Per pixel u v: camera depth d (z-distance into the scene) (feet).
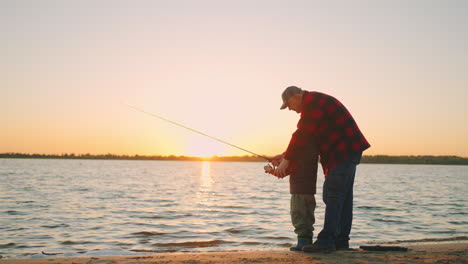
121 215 39.01
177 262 12.63
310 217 15.31
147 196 63.36
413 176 178.29
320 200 53.31
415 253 13.91
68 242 25.12
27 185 88.63
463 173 233.96
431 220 35.73
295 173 15.21
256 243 24.36
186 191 75.97
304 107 14.46
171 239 25.96
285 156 15.06
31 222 33.96
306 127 14.48
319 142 14.47
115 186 89.10
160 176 157.69
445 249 15.29
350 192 15.19
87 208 45.29
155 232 28.86
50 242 25.11
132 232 28.89
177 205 49.42
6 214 39.47
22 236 27.25
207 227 31.35
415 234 28.12
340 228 15.39
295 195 15.28
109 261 13.17
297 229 15.44
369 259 12.62
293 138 14.87
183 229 30.27
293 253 14.12
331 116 14.10
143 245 23.89
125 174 171.42
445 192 75.56
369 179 142.31
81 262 13.07
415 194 70.03
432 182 119.65
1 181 104.01
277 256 13.39
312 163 15.03
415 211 43.04
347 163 14.03
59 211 42.14
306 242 15.30
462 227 31.55
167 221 34.83
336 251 14.53
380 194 69.82
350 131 14.08
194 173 208.74
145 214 39.93
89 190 75.46
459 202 54.39
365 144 14.29
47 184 93.09
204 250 21.79
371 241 24.16
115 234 28.02
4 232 28.89
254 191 77.36
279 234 28.02
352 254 13.71
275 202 54.19
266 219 36.27
